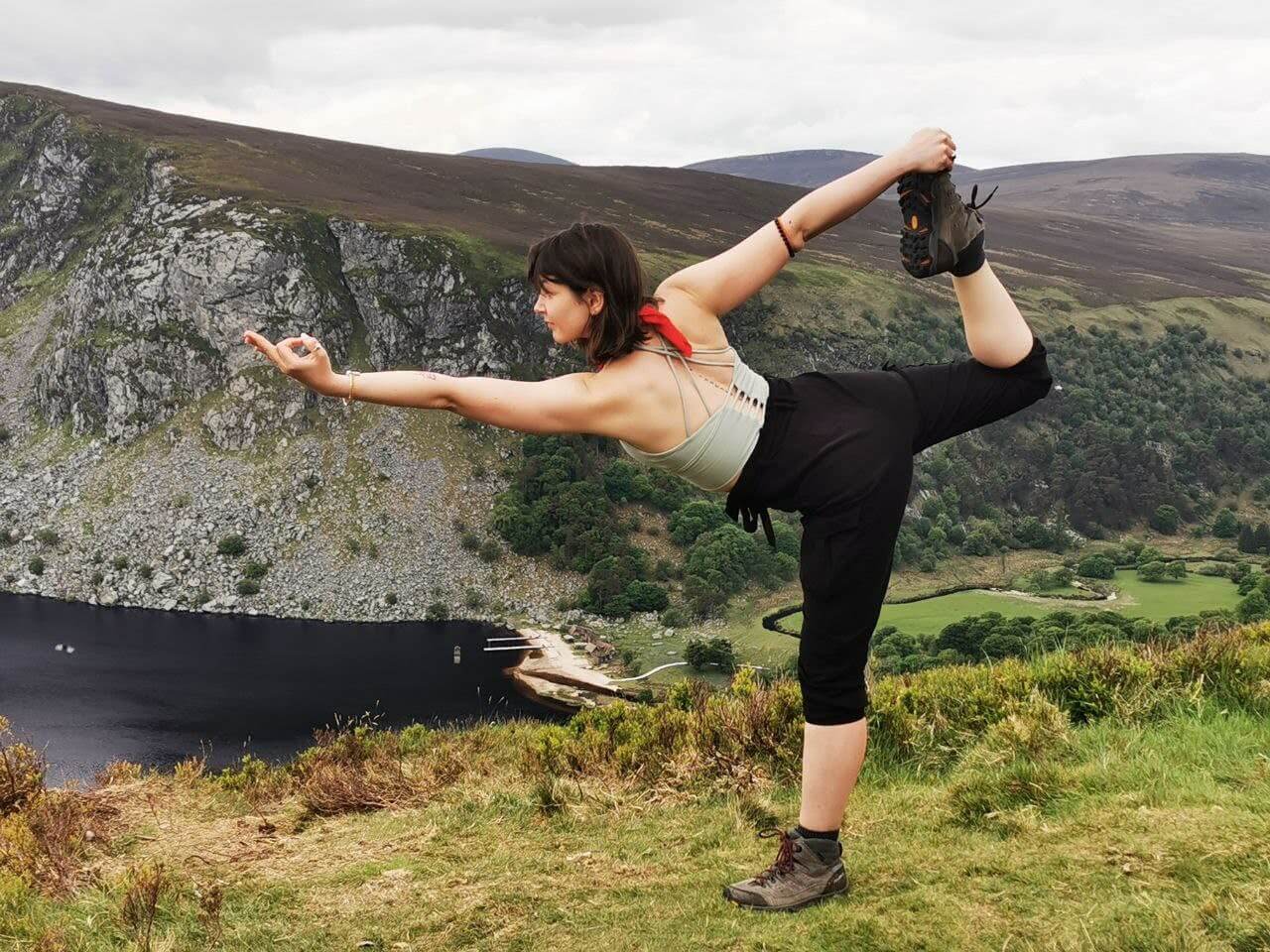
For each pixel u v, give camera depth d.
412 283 161.00
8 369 167.75
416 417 147.38
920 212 3.27
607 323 3.10
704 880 4.46
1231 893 3.27
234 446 142.38
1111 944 3.09
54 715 78.75
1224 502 174.88
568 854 5.24
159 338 147.38
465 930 4.23
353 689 91.50
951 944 3.36
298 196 174.38
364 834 6.37
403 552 130.25
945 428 3.40
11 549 130.25
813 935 3.58
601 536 130.38
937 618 112.81
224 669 96.19
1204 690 6.36
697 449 3.18
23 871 5.50
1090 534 159.38
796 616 115.81
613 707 8.55
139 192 187.12
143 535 131.38
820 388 3.31
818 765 3.74
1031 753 5.50
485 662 102.69
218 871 5.63
